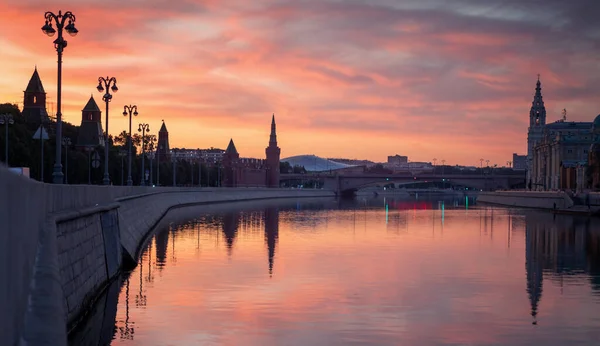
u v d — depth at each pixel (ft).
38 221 67.31
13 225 39.65
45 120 550.36
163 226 333.83
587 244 257.55
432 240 272.10
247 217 432.25
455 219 439.22
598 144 634.84
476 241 268.82
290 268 179.11
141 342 101.55
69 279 105.09
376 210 591.78
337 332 109.50
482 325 115.65
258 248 229.86
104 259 146.30
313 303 131.64
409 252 223.92
